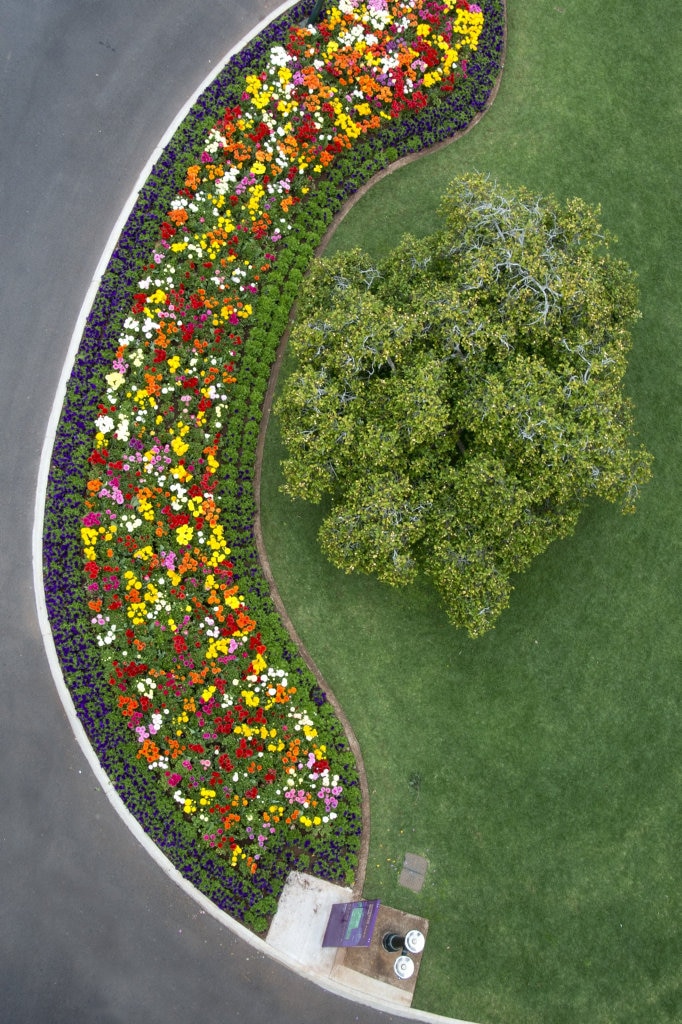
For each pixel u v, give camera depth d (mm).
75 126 17766
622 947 15977
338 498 17000
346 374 14078
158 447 16391
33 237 17234
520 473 13867
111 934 15375
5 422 16594
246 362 17031
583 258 14734
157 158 17953
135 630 15914
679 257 18797
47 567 16078
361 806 16094
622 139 19391
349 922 14469
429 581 16922
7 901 15234
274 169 17828
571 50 19750
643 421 17844
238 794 15477
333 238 18234
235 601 15891
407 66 18625
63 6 18156
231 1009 15312
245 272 17312
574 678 16828
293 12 18859
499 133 19156
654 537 17453
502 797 16328
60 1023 14961
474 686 16656
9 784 15609
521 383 13320
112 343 16828
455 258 14742
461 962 15672
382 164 18547
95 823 15695
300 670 16141
